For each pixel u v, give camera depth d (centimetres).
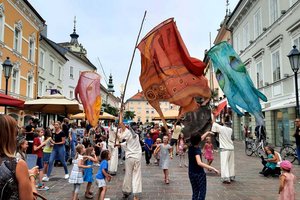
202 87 830
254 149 1722
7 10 2116
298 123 1212
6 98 937
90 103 1152
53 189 816
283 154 1402
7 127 230
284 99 1973
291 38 1870
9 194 218
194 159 565
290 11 1870
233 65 1068
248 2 2645
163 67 805
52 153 963
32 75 2664
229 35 3500
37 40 2784
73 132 1453
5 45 2083
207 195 745
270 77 2239
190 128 1527
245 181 944
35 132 883
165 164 911
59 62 3712
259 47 2475
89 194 732
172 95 809
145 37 795
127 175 706
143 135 2206
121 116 739
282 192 539
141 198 717
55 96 1382
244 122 2908
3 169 220
